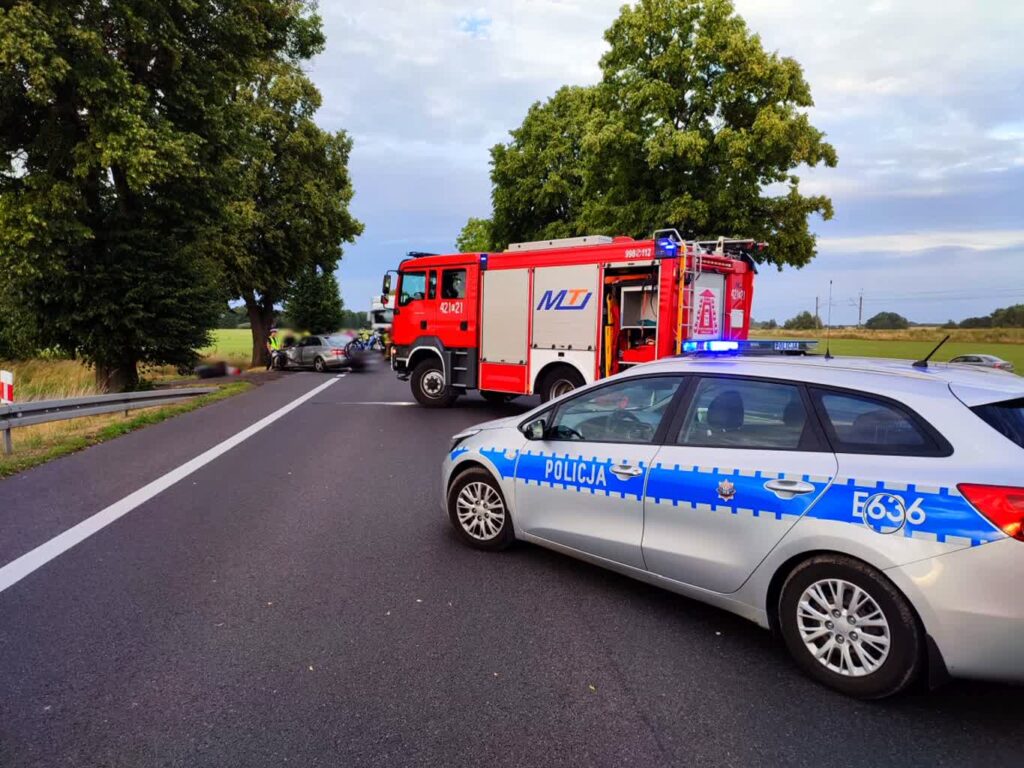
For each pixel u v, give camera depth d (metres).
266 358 30.98
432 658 3.50
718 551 3.61
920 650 2.93
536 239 27.22
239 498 6.69
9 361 25.16
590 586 4.49
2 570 4.69
